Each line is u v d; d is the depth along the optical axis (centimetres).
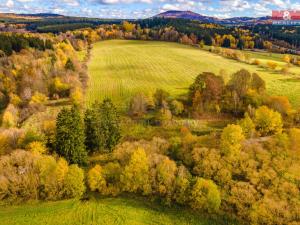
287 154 5197
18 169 4725
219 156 5144
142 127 6919
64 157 5184
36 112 7775
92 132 5547
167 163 4928
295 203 4431
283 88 9094
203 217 4441
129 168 4812
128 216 4425
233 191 4644
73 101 8325
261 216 4284
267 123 6169
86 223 4294
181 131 6494
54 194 4709
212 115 7531
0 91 8969
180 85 9862
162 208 4603
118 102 8544
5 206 4550
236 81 7912
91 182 4834
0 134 5612
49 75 9519
